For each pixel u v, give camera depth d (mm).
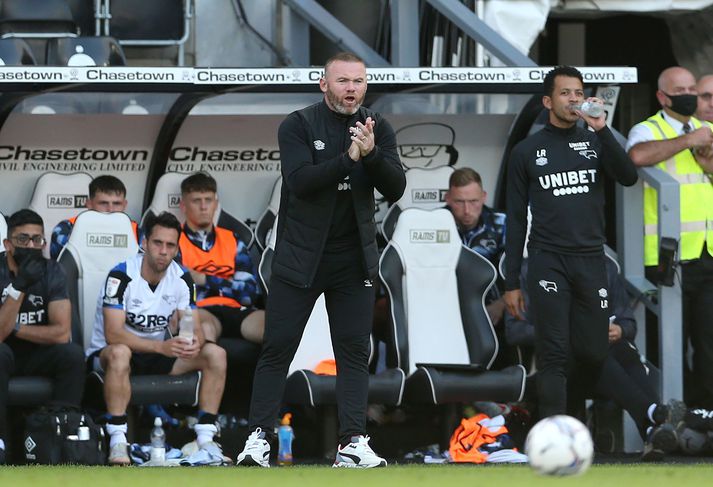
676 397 34844
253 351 35125
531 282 30688
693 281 35594
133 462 32344
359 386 26562
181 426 35469
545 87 31016
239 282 36125
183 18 44375
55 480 19922
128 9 44219
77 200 37750
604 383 33250
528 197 31203
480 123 39625
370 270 26266
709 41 46906
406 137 39531
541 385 30578
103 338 33938
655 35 50469
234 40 46844
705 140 35031
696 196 35656
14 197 38094
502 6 41875
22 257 32312
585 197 30578
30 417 30984
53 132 38250
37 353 32125
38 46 40062
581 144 30812
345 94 25875
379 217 39281
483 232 37656
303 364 35250
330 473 22219
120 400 32188
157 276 33938
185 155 38812
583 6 44094
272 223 37781
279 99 38938
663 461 31906
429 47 43500
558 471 16266
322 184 25359
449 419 34375
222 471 23219
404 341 35375
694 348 36062
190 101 37812
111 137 38500
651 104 50594
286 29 46906
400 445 36125
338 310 26578
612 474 21344
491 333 36062
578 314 30688
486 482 18828
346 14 45438
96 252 35938
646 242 35938
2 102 37250
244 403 36562
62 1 41500
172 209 37844
